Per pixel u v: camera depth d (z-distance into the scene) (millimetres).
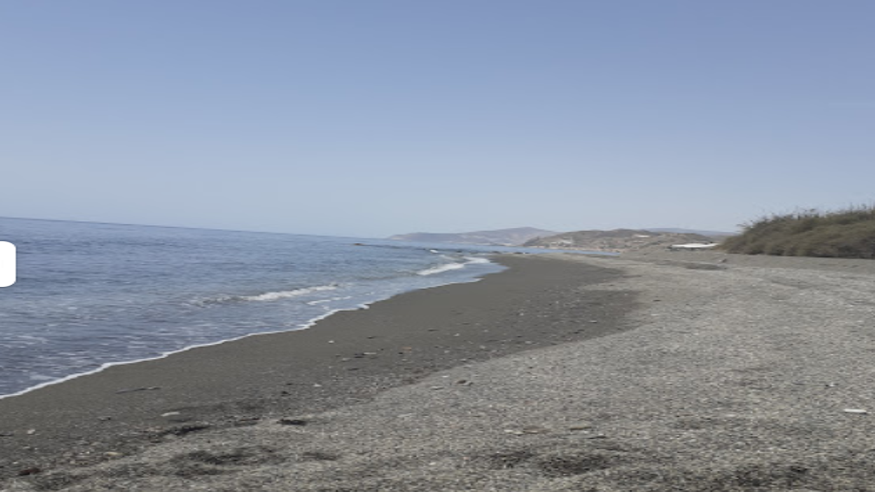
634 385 5773
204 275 23547
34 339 9148
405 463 3537
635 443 3738
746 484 2932
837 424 4035
